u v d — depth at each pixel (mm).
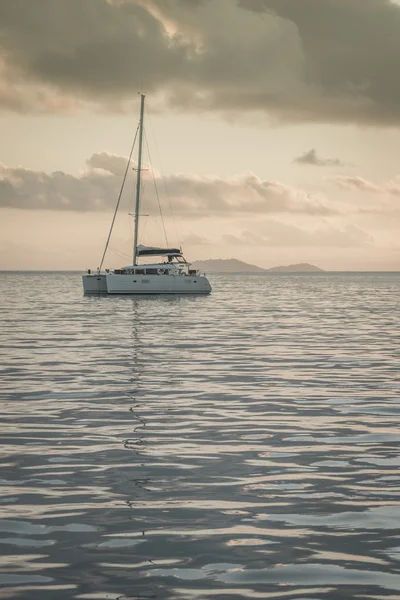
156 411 19484
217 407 20109
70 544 9828
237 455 14750
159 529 10406
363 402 20984
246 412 19375
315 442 15945
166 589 8469
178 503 11609
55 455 14703
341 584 8586
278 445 15633
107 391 22750
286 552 9555
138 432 16875
